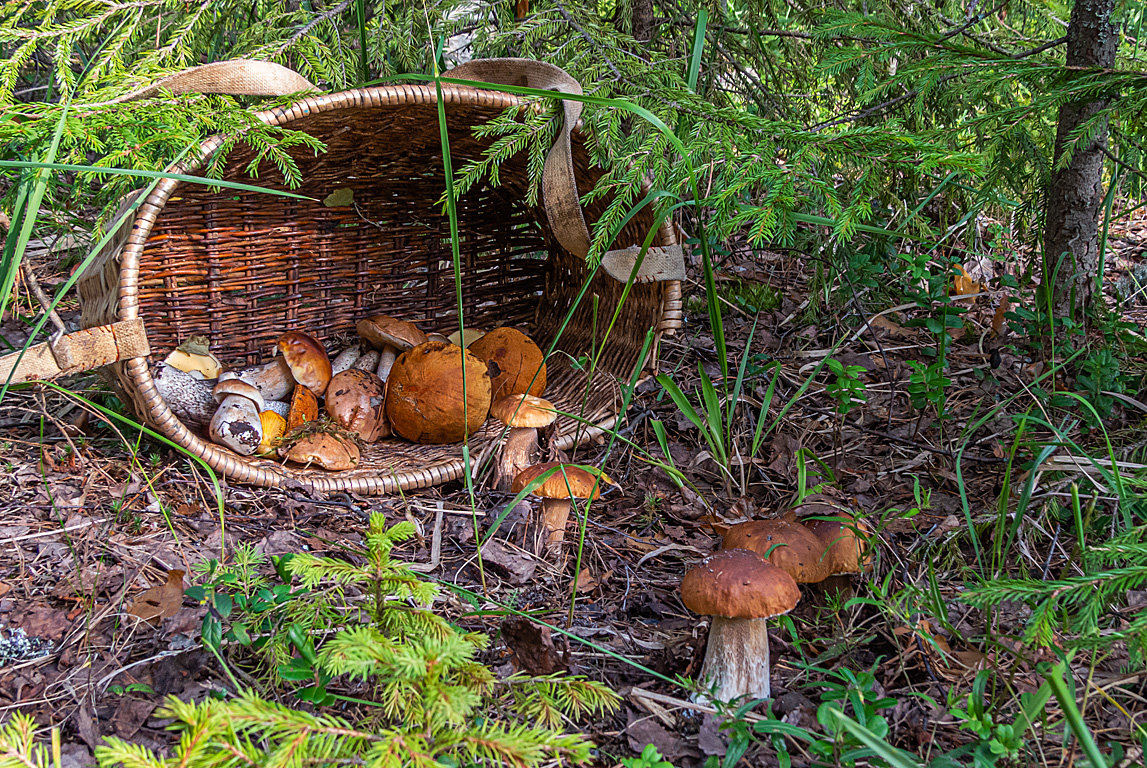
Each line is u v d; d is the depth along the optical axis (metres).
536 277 3.86
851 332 3.65
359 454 2.86
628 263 2.87
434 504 2.68
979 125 2.97
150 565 2.14
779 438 3.00
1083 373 2.92
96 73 2.44
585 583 2.32
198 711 1.13
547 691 1.53
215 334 3.13
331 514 2.54
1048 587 1.59
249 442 2.64
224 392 2.73
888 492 2.68
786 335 3.74
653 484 2.85
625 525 2.65
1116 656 1.89
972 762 1.62
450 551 2.43
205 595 1.79
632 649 2.04
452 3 3.26
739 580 1.74
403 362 3.02
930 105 3.46
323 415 3.08
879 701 1.64
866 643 2.04
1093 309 3.24
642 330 3.18
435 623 1.47
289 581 1.84
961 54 2.58
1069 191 3.14
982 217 4.45
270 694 1.75
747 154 2.36
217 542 2.28
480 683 1.42
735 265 4.34
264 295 3.21
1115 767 1.55
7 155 2.92
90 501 2.38
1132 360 3.19
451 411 2.90
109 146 2.73
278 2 3.07
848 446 2.97
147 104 2.29
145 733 1.66
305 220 3.21
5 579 2.05
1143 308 3.82
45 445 2.66
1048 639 1.53
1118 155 3.29
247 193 3.03
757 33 3.52
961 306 3.81
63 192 3.82
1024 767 1.60
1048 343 3.21
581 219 2.69
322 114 2.60
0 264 2.02
